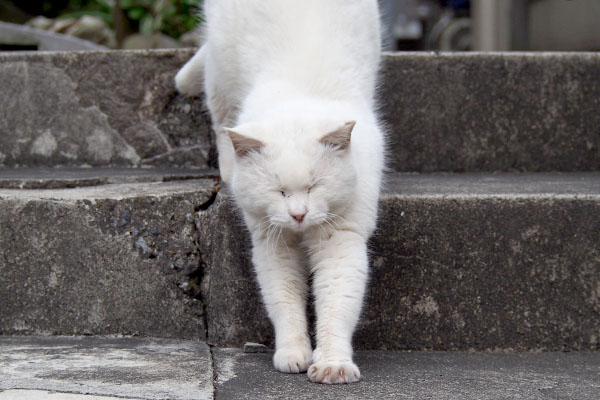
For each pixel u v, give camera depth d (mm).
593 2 5254
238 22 3127
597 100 3879
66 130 3980
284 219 2414
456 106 3854
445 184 3268
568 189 3035
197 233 2932
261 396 2119
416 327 2834
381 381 2303
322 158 2424
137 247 2889
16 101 3975
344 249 2527
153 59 3930
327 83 2877
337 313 2439
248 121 2779
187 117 3943
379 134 2922
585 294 2848
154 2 7246
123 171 3758
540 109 3871
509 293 2840
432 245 2834
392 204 2822
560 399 2133
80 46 7086
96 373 2273
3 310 2920
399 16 12289
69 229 2883
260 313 2785
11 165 4016
